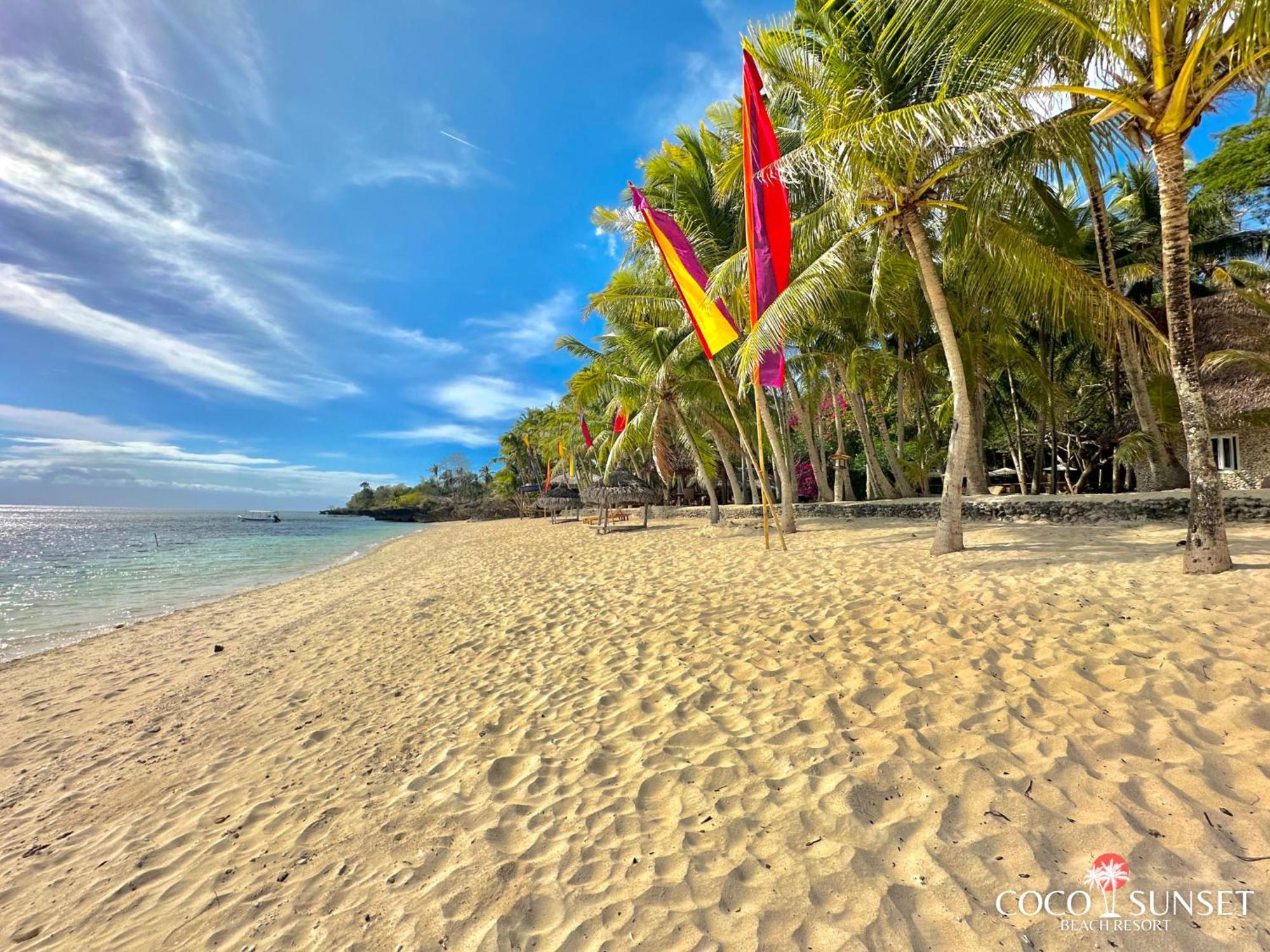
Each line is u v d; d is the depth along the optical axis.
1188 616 3.86
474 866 2.39
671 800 2.66
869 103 6.62
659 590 7.10
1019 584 5.25
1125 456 10.77
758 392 9.05
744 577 7.29
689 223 11.97
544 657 5.04
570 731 3.53
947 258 9.56
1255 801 2.11
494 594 8.62
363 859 2.54
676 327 13.34
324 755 3.67
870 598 5.30
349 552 25.11
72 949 2.21
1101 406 16.36
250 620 9.09
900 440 15.26
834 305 10.96
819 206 9.90
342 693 4.85
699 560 9.50
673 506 32.28
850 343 14.08
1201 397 5.01
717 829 2.40
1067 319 9.55
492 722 3.82
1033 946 1.68
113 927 2.30
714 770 2.84
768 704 3.46
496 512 56.44
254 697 5.07
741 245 11.52
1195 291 14.02
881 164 6.67
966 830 2.17
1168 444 11.39
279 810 3.06
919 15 5.30
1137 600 4.35
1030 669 3.39
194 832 2.96
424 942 2.01
